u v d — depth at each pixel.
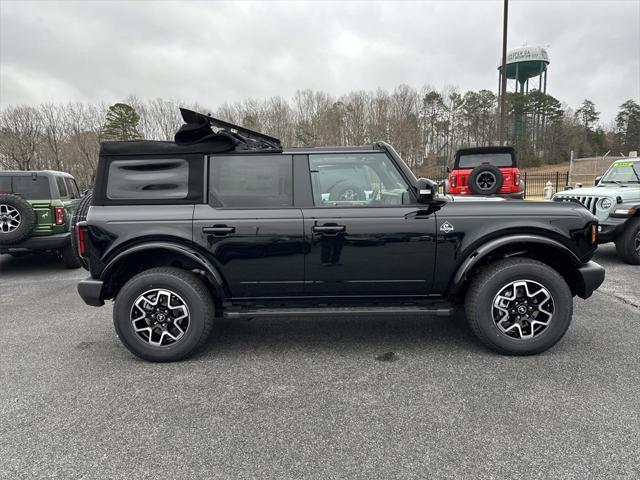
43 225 7.03
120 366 3.41
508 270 3.30
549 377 3.03
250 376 3.19
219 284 3.40
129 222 3.35
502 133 17.72
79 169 37.22
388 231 3.35
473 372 3.15
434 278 3.44
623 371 3.10
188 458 2.23
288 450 2.28
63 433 2.48
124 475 2.11
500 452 2.22
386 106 52.34
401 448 2.28
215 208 3.40
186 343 3.42
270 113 46.69
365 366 3.32
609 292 5.15
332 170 3.47
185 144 3.45
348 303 3.58
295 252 3.38
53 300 5.54
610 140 70.31
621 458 2.15
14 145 33.59
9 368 3.41
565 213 3.37
